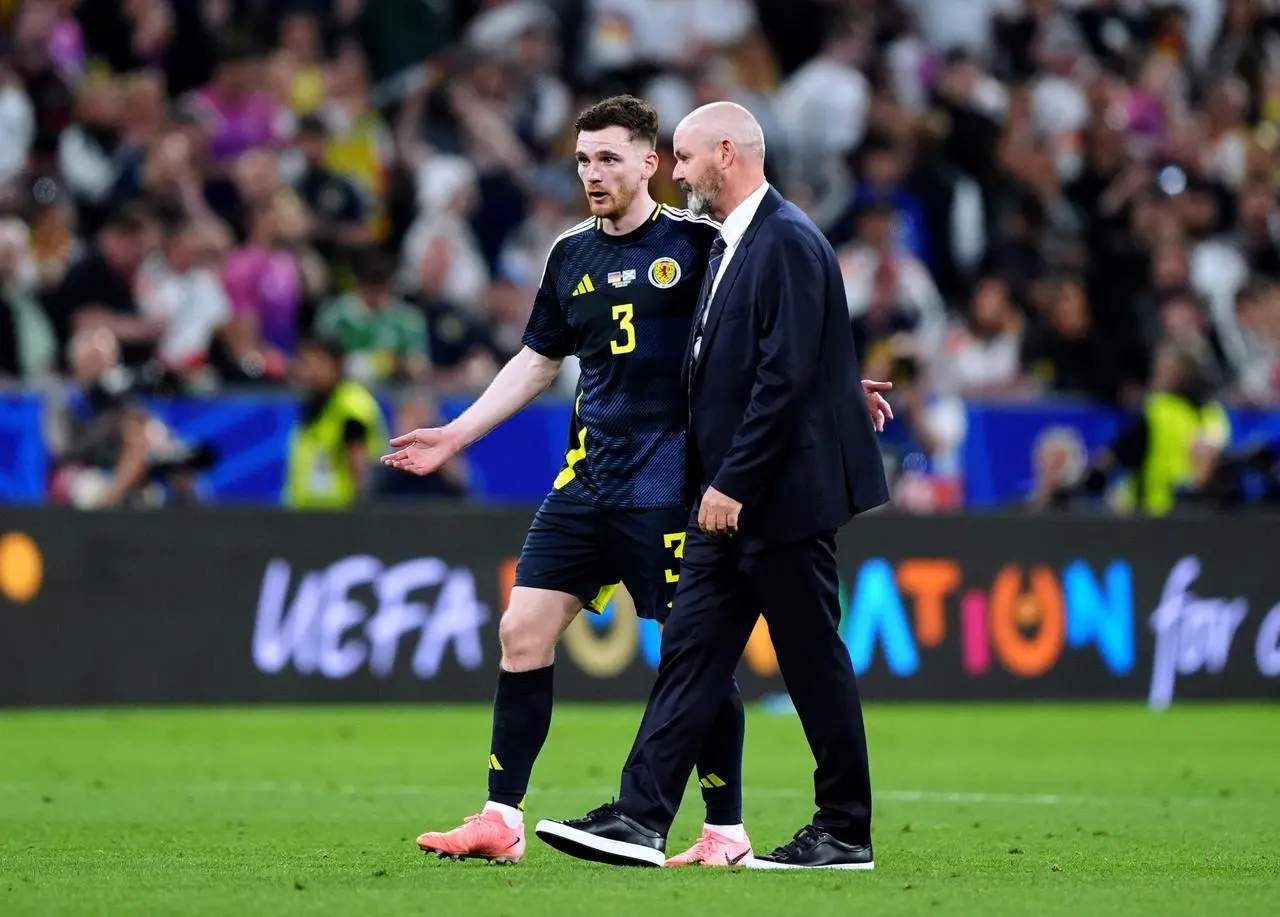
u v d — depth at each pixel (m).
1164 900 19.34
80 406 47.09
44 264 52.38
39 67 57.62
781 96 69.56
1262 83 76.75
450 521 46.88
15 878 21.16
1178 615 50.66
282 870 21.89
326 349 47.75
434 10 67.50
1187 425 53.81
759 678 48.44
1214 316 65.38
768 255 20.89
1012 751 39.88
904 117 65.62
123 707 45.06
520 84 63.47
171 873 21.64
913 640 48.91
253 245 54.41
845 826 21.53
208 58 62.84
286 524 46.00
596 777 34.50
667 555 22.38
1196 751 40.12
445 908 18.22
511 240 60.44
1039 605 49.75
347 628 46.12
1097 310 62.81
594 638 47.16
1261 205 69.25
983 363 57.62
